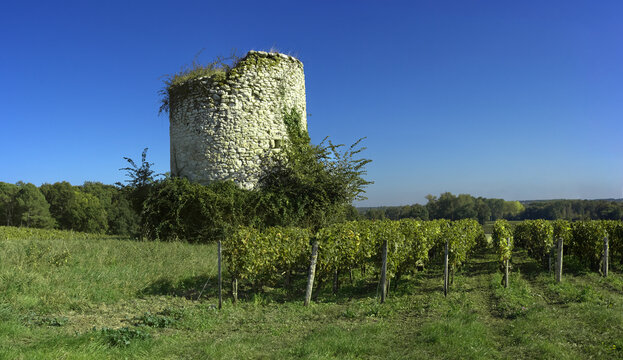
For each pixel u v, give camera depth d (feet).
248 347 15.99
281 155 53.31
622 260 43.09
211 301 24.59
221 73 52.85
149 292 25.29
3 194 171.94
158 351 15.21
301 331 18.98
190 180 53.42
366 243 30.53
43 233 63.10
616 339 16.06
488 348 15.71
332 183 52.60
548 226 43.11
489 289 29.25
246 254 24.59
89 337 15.87
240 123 52.37
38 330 17.26
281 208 49.83
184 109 54.60
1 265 25.61
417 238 34.17
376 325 19.12
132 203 52.90
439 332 17.24
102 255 31.30
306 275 34.22
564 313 20.76
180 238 47.78
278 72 55.83
